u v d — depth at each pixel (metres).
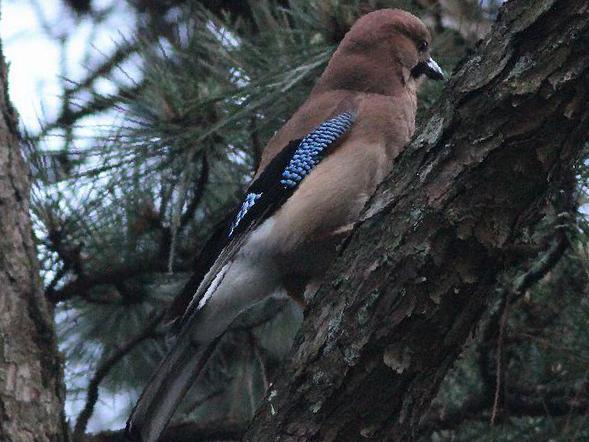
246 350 8.50
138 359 8.81
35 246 6.98
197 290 6.58
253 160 8.10
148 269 8.08
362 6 7.95
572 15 4.94
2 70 7.41
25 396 6.36
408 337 5.05
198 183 7.85
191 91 7.85
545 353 7.13
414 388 5.08
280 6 8.13
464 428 7.59
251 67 7.77
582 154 6.52
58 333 8.60
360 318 5.10
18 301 6.64
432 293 5.03
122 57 8.36
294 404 5.16
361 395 5.07
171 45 8.20
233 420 7.77
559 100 4.94
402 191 5.20
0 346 6.45
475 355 7.46
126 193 7.89
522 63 4.99
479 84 5.05
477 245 5.02
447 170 5.09
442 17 8.19
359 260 5.21
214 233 6.99
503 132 4.98
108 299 8.48
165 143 7.78
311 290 7.06
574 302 7.25
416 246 5.06
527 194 5.02
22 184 7.07
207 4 9.21
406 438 5.11
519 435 7.34
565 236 6.74
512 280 6.69
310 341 5.22
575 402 6.96
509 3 5.12
